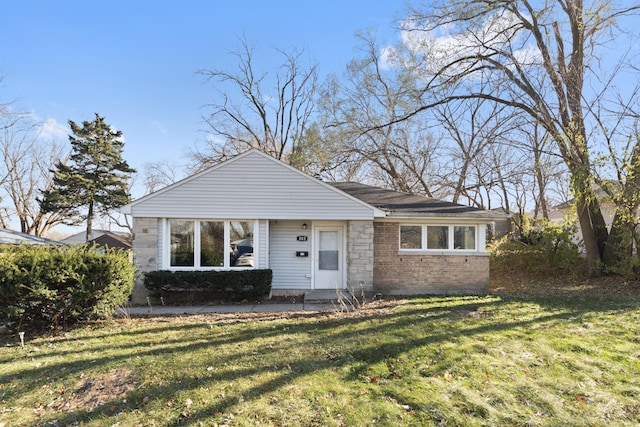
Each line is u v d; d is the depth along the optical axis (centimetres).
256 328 711
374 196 1392
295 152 2705
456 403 395
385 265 1183
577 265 1540
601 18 1262
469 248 1202
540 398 410
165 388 431
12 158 3195
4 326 752
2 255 690
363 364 504
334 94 2319
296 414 373
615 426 359
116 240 2659
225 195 1108
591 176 1147
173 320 823
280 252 1223
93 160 3391
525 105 1399
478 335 622
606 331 653
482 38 1453
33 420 375
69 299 705
